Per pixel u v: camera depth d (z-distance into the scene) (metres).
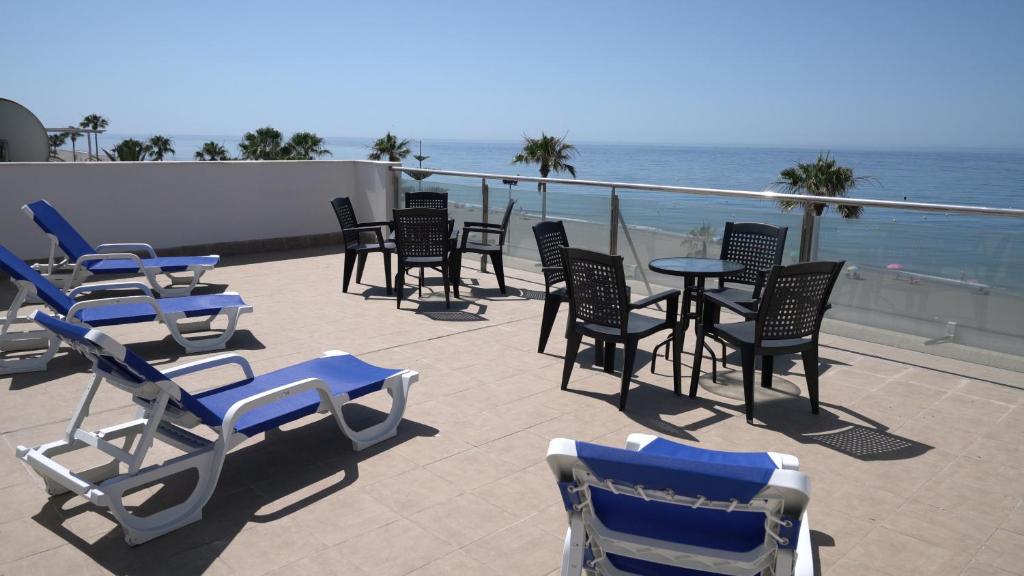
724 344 4.59
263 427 2.81
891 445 3.38
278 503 2.77
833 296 5.36
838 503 2.81
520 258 7.59
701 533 1.61
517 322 5.64
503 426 3.55
